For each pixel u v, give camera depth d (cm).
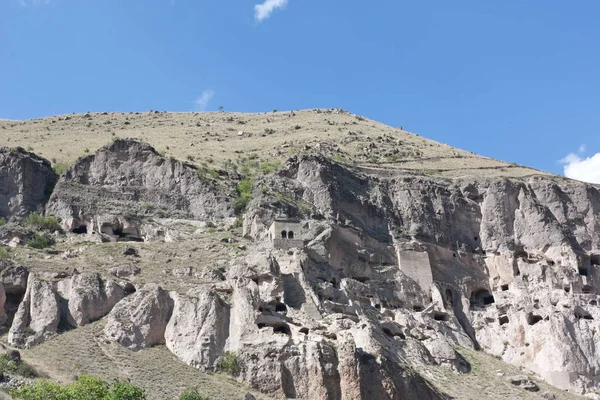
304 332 8938
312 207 11969
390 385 8356
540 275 11788
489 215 12800
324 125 19738
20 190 11762
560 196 13338
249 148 16875
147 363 8388
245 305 8925
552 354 10375
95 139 16850
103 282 9362
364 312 9969
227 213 12025
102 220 11362
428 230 12281
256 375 8375
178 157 15100
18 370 7769
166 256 10444
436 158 16638
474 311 11444
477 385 9525
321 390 8225
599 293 11938
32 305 8894
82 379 7294
